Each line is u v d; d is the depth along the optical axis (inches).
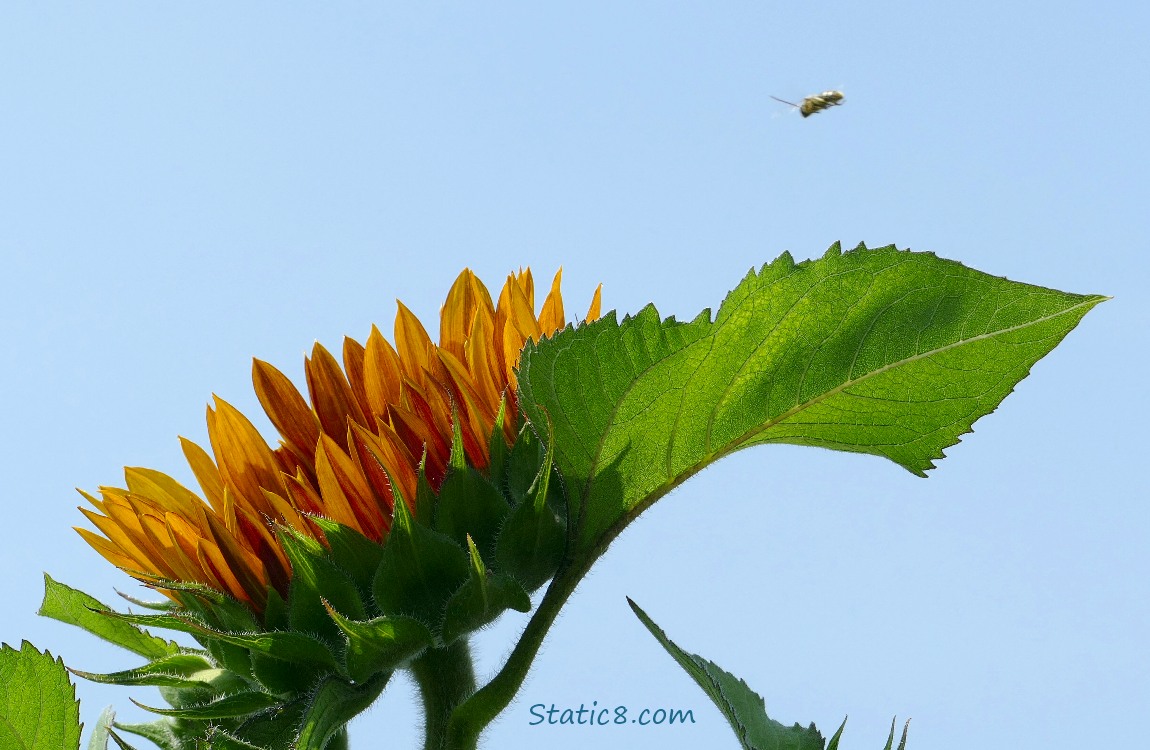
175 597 31.6
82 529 31.9
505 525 31.2
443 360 31.6
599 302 32.7
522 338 31.9
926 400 31.9
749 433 32.1
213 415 31.8
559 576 31.6
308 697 30.9
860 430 32.2
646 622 31.9
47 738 31.4
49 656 31.4
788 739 33.4
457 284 32.7
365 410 32.0
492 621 31.2
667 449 31.9
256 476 31.7
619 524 31.9
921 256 31.2
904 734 32.6
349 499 31.2
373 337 32.0
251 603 31.3
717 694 32.5
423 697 31.7
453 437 31.0
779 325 31.5
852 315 31.6
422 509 31.0
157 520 31.7
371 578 31.0
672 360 31.4
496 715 31.2
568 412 31.4
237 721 31.1
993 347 31.5
